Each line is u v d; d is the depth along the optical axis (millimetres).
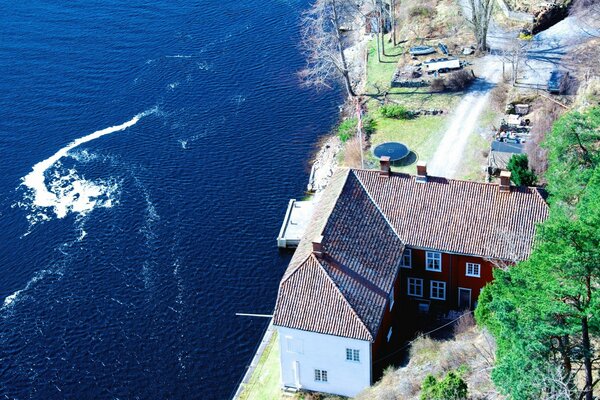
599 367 53938
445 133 104688
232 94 123500
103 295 90312
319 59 128125
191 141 113625
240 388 77500
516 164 85938
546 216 74312
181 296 89562
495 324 57656
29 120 120125
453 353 68125
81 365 82688
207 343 84062
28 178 108438
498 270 57125
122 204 102875
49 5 152125
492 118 105625
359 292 71188
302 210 98062
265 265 92750
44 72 131625
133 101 123188
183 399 78875
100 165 109875
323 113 117625
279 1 149375
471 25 121875
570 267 46562
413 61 119938
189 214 100625
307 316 70125
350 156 103500
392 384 69188
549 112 99875
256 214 100000
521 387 47094
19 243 98000
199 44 137000
